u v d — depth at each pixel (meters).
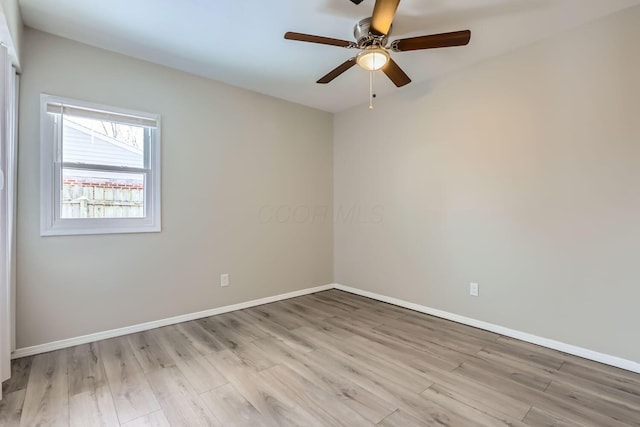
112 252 2.67
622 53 2.14
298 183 3.95
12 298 2.23
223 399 1.81
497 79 2.75
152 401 1.79
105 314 2.64
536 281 2.55
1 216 1.81
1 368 1.80
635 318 2.11
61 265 2.45
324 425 1.60
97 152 2.63
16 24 1.96
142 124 2.80
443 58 2.79
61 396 1.83
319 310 3.42
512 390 1.90
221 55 2.74
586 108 2.29
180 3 2.04
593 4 2.06
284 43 2.53
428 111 3.27
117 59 2.68
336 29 2.35
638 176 2.09
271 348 2.48
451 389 1.91
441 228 3.18
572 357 2.32
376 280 3.83
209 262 3.22
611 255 2.20
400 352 2.41
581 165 2.31
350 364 2.22
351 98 3.77
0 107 1.79
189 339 2.64
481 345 2.53
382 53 2.13
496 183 2.77
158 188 2.89
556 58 2.42
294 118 3.90
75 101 2.48
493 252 2.80
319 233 4.19
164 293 2.94
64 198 2.49
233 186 3.38
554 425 1.60
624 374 2.08
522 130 2.60
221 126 3.29
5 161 1.85
